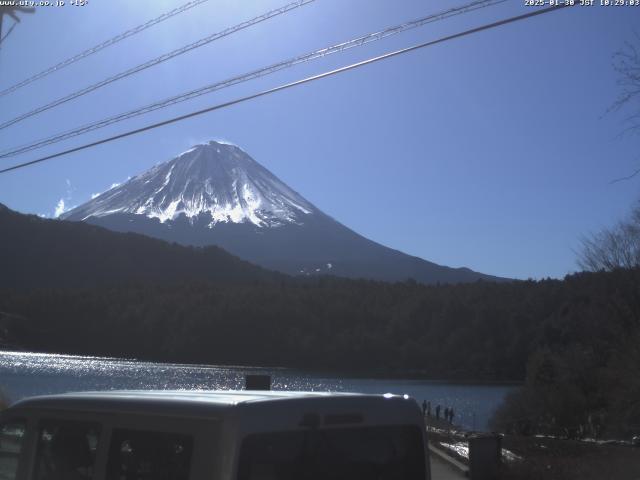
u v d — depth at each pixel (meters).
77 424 4.73
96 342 125.56
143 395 4.57
